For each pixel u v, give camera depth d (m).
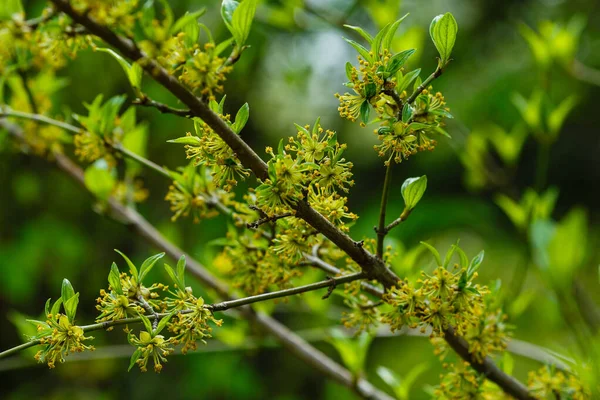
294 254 1.06
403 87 1.03
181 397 2.24
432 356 2.28
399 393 1.17
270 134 2.68
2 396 2.32
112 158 1.14
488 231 2.54
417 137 1.03
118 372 2.34
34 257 2.03
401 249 1.16
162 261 1.92
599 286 2.40
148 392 2.29
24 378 2.34
